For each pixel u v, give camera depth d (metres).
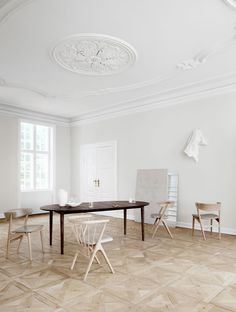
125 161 7.55
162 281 3.15
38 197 8.45
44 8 3.13
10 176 7.71
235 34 3.73
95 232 3.81
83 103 7.43
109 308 2.53
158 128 6.79
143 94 6.59
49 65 4.79
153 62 4.68
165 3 3.06
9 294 2.82
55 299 2.71
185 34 3.74
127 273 3.39
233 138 5.52
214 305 2.59
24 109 8.05
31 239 5.12
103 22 3.44
